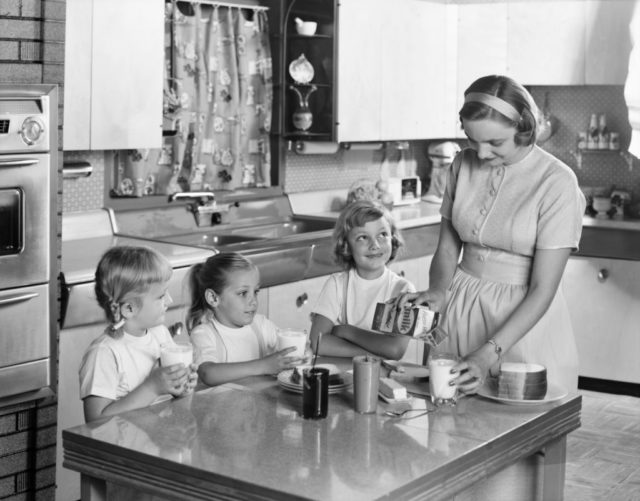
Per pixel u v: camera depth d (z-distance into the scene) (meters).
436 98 6.08
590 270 5.77
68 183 4.39
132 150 4.60
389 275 3.35
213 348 2.95
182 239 4.80
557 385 2.62
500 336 2.63
